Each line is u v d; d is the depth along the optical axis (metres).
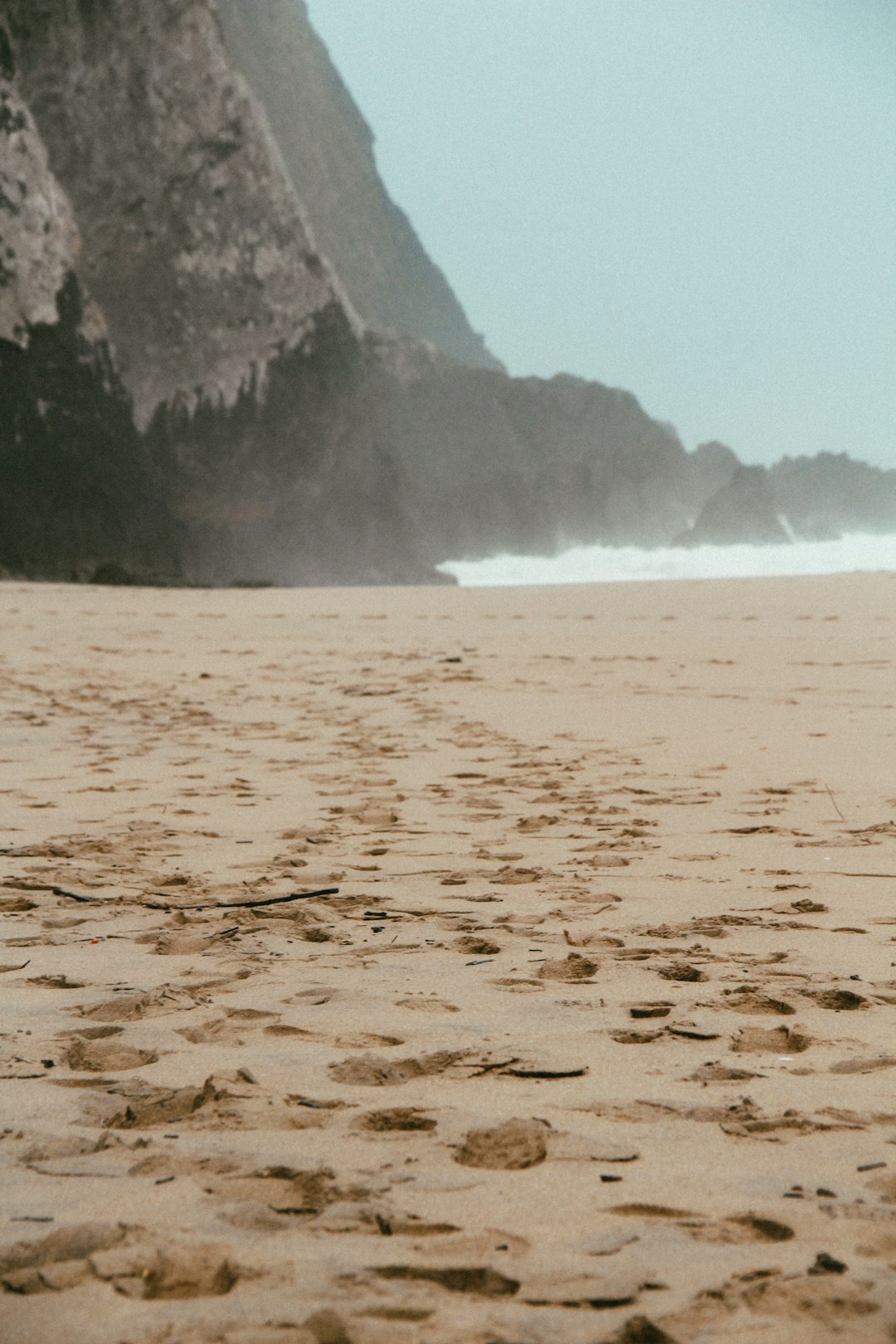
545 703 11.84
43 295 58.34
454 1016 3.40
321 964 3.97
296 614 24.75
